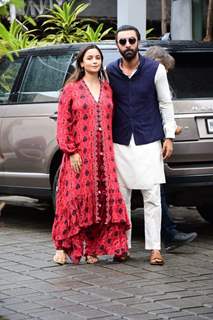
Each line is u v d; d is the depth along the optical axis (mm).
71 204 7883
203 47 9109
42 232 9914
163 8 16125
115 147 8039
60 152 9312
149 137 7953
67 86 7965
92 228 8016
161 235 8469
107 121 7930
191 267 7914
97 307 6500
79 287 7145
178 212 11414
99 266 7988
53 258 8305
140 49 8969
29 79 9898
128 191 8109
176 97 8633
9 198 12672
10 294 6926
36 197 9820
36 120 9555
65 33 15781
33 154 9609
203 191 8664
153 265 7988
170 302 6645
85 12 19984
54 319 6176
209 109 8625
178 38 15109
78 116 7883
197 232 9828
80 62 7965
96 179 7855
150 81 7941
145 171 7945
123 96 7984
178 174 8523
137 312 6359
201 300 6711
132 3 12289
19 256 8484
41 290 7055
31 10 18562
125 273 7664
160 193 8102
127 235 8203
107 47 9336
